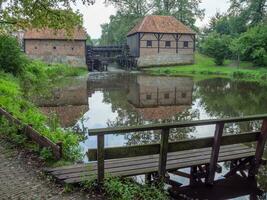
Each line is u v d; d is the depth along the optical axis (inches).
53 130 384.8
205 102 756.6
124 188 233.9
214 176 289.1
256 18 2372.0
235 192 273.7
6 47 889.5
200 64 2068.2
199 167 291.6
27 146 311.3
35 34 1841.8
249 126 495.5
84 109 636.1
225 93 918.4
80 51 1924.2
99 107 668.7
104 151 237.6
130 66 2033.7
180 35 2094.0
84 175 247.1
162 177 258.8
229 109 663.8
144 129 241.9
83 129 467.2
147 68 2020.2
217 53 1967.3
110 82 1215.6
